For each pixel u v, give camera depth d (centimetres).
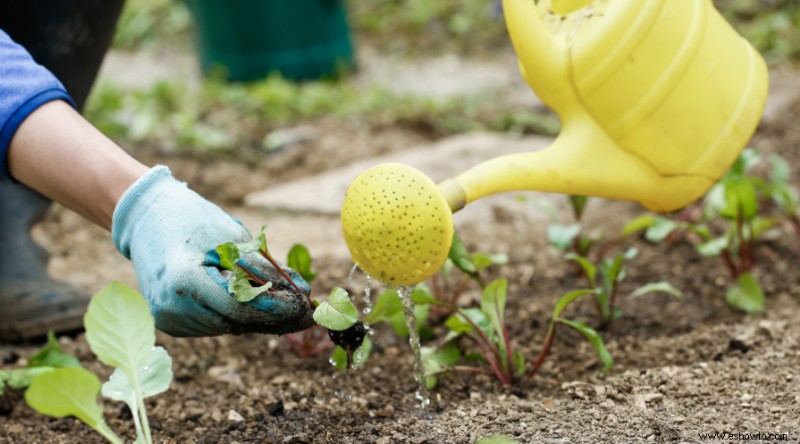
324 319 138
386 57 436
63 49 172
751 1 441
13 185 184
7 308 177
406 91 372
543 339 172
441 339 173
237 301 136
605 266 174
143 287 137
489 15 452
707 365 158
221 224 138
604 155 148
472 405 153
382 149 296
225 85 385
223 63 385
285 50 381
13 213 182
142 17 509
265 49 379
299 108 334
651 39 145
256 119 329
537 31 147
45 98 138
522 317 179
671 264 194
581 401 152
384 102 338
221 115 334
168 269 135
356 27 477
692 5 148
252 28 377
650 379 155
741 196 179
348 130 313
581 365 164
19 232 182
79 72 175
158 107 340
